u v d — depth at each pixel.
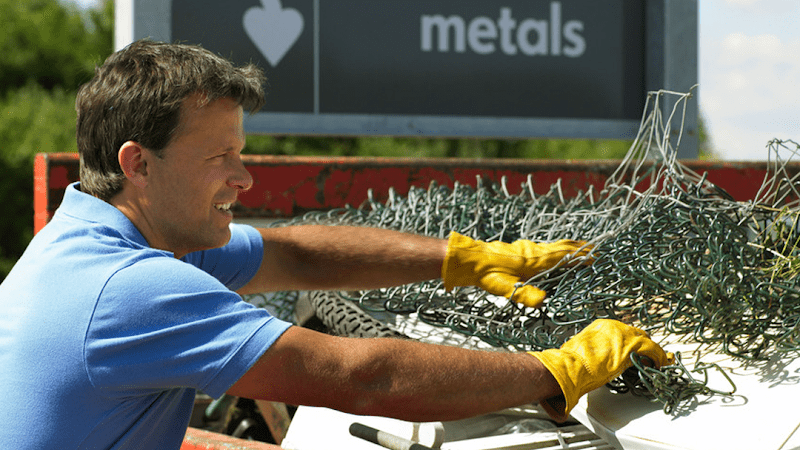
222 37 6.54
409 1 6.82
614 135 7.22
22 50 25.34
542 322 3.09
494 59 6.99
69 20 26.19
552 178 5.42
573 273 3.20
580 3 7.14
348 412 2.28
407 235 3.40
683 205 2.82
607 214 3.49
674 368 2.44
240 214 5.04
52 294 2.22
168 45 2.45
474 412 2.30
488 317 3.22
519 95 7.04
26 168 21.88
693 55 7.14
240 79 2.46
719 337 2.62
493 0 6.96
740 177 5.57
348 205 5.00
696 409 2.33
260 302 5.00
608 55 7.21
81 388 2.19
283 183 5.10
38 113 22.91
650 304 2.89
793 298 2.54
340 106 6.74
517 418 3.01
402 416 2.28
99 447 2.29
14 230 21.78
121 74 2.36
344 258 3.35
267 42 6.62
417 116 6.86
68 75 25.70
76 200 2.47
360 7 6.76
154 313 2.16
